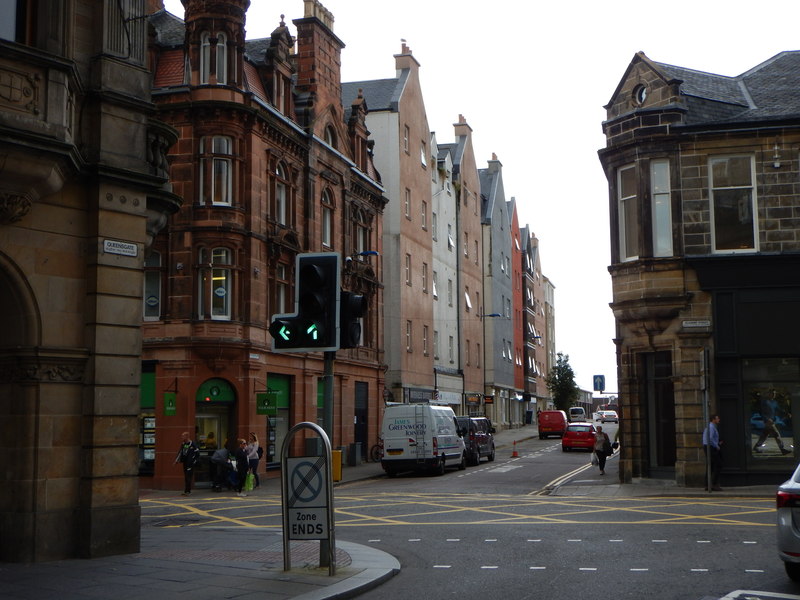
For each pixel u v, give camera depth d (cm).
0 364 1267
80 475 1287
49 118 1171
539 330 9906
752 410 2370
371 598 990
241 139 3153
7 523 1234
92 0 1369
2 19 1238
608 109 2656
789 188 2395
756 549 1262
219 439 3078
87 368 1301
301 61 3834
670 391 2489
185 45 3169
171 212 1505
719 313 2388
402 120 5131
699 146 2455
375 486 2917
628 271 2492
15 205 1183
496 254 7338
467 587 1032
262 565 1186
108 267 1327
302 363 3591
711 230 2434
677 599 928
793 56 2812
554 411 6494
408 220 5144
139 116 1397
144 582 1061
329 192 3938
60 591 1007
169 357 3030
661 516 1695
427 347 5434
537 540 1416
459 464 3653
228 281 3100
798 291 2345
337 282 1141
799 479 1040
